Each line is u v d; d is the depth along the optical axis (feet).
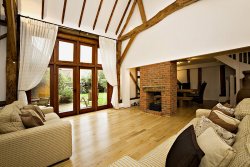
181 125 12.33
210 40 11.41
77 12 16.20
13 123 5.94
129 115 16.38
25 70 13.25
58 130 6.63
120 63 21.66
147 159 4.58
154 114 16.67
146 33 17.40
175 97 15.99
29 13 13.82
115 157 7.29
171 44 14.51
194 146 3.20
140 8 16.79
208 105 21.62
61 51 16.34
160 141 9.16
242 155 2.91
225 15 10.51
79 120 14.43
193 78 29.50
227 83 25.14
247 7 9.50
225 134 4.63
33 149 5.84
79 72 17.79
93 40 18.99
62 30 15.85
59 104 16.14
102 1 16.61
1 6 11.31
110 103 21.27
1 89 12.82
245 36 9.62
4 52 12.89
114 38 20.93
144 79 18.20
